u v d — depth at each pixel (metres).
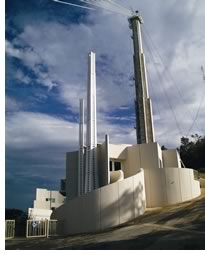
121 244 18.17
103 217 27.98
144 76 52.69
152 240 18.17
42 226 28.03
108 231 25.80
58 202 65.25
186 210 27.66
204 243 15.78
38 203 63.16
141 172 32.75
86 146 38.84
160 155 39.28
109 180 35.56
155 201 33.62
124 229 24.61
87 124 39.81
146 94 51.47
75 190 39.28
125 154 39.47
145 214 30.03
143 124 49.06
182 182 34.38
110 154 38.41
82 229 28.14
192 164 80.38
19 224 32.75
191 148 84.25
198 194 36.78
